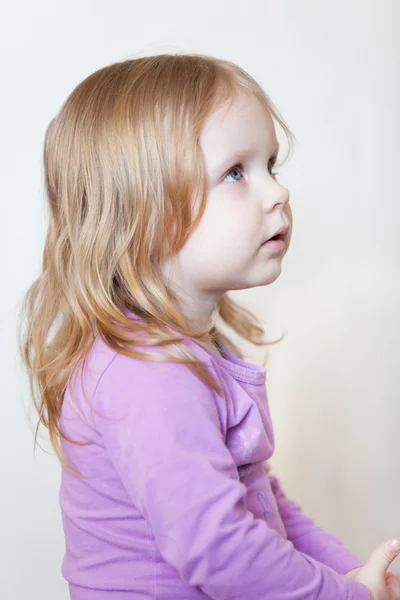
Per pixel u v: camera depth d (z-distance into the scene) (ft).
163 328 2.72
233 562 2.35
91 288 2.89
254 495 2.96
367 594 2.58
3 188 4.64
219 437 2.50
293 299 5.22
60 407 2.98
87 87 3.10
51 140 3.18
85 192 2.99
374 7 5.16
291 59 5.08
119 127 2.87
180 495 2.36
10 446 4.71
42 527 4.78
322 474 5.29
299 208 5.17
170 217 2.79
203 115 2.77
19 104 4.64
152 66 3.00
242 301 5.15
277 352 5.21
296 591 2.42
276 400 5.24
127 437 2.48
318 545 3.33
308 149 5.16
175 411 2.45
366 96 5.19
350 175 5.21
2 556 4.77
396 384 5.28
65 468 2.96
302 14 5.07
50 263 3.19
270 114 3.03
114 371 2.60
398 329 5.28
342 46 5.15
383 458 5.31
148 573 2.64
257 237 2.81
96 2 4.71
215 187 2.78
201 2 4.89
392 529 5.33
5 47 4.61
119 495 2.68
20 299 4.66
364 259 5.25
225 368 2.96
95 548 2.75
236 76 2.96
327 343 5.25
